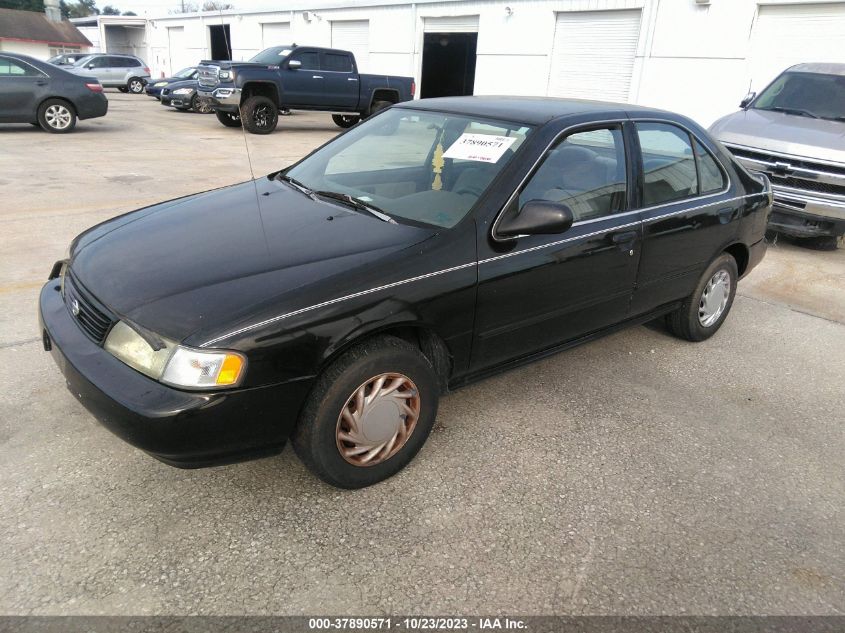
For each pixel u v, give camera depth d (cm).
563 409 354
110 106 2084
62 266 324
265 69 1498
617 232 345
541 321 325
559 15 1580
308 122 1975
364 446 266
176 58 3469
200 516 254
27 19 5428
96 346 245
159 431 220
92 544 236
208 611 211
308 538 246
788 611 228
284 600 217
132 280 254
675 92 1372
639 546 254
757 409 369
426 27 1969
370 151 364
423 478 287
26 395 329
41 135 1276
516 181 301
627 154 359
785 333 490
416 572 233
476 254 285
